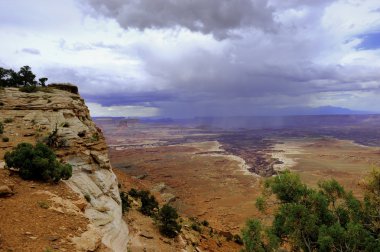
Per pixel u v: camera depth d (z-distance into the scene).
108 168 28.22
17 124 30.80
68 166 20.84
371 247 16.64
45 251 10.91
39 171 19.05
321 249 17.36
